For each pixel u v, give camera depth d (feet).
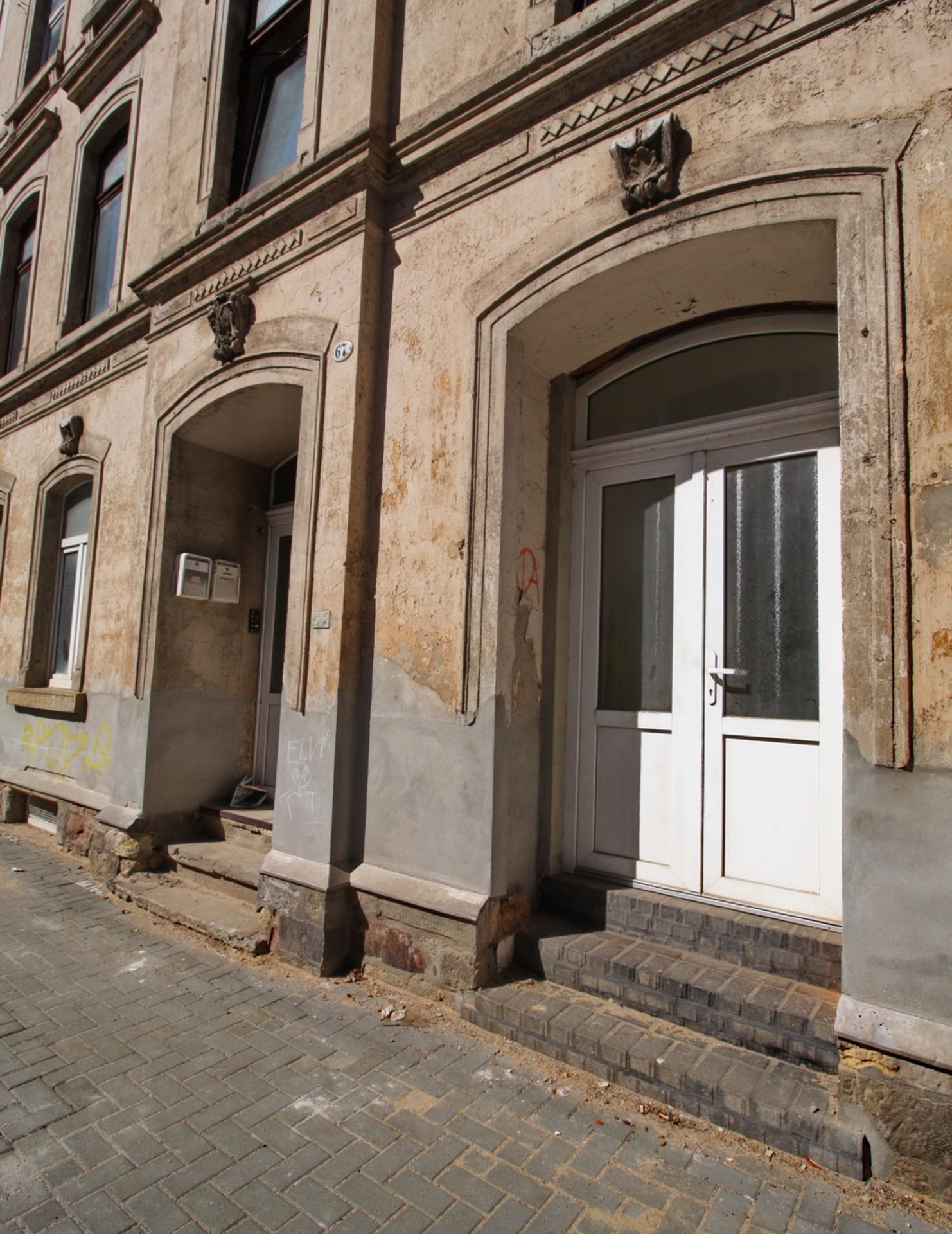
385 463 14.67
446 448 13.66
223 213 18.12
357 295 14.99
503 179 13.42
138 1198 7.89
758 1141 8.79
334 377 15.28
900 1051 8.13
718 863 12.32
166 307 20.44
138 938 15.40
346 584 14.35
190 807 19.97
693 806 12.69
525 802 13.34
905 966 8.38
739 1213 7.76
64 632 26.21
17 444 29.35
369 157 14.85
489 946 12.12
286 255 16.75
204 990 12.92
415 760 13.42
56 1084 10.02
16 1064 10.51
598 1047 10.17
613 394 14.79
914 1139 8.05
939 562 8.54
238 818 18.99
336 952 13.65
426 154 14.42
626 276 11.94
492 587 12.74
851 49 9.90
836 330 12.25
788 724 11.89
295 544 15.56
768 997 10.21
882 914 8.55
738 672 12.54
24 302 31.07
